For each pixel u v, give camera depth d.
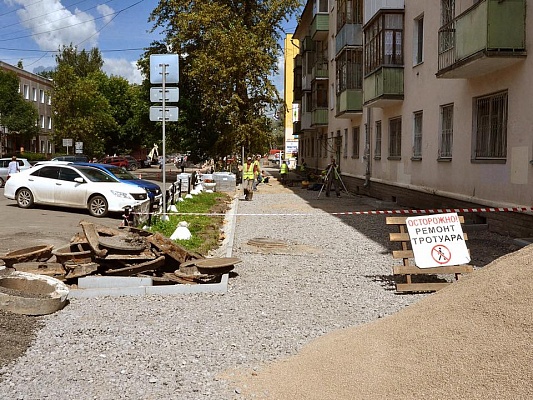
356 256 11.05
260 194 28.66
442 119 16.86
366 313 6.85
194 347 5.57
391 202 21.53
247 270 9.65
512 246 11.41
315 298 7.62
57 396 4.38
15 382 4.64
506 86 12.70
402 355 4.44
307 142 49.25
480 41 12.14
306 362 4.83
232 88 35.09
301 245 12.44
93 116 54.19
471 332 4.34
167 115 14.47
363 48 23.22
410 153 19.73
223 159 40.56
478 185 14.12
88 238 8.24
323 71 37.25
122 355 5.34
